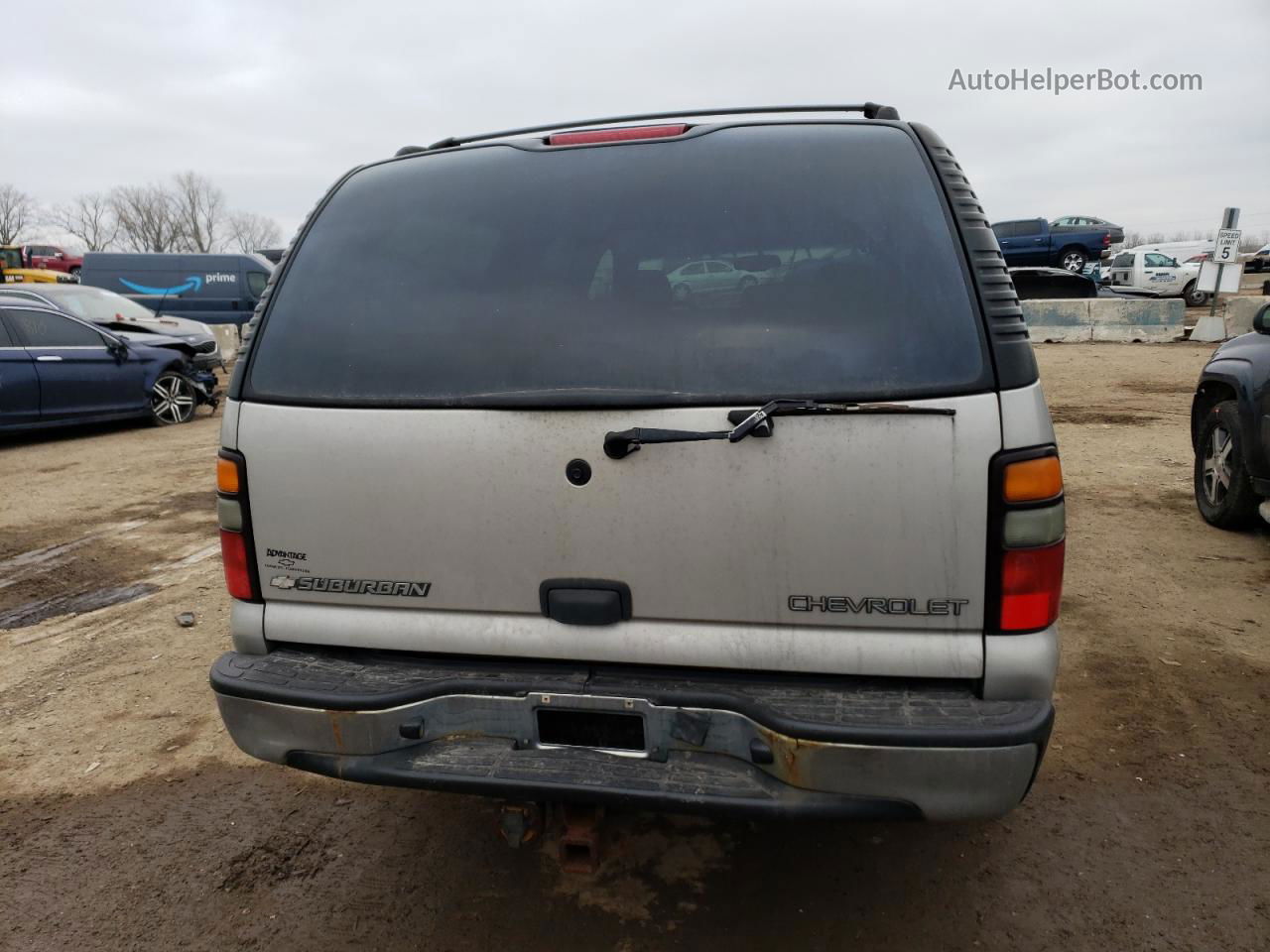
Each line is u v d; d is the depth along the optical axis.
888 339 1.91
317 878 2.62
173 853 2.74
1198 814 2.78
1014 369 1.88
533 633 2.11
